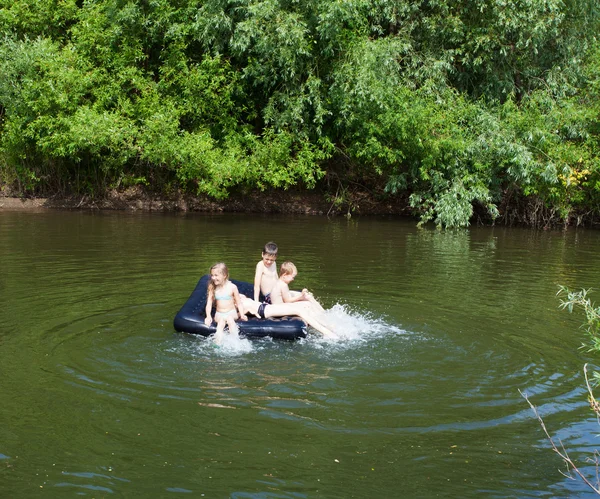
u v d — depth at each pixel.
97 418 4.89
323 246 13.88
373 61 17.83
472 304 8.72
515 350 6.75
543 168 18.12
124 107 19.36
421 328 7.46
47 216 17.92
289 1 18.17
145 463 4.25
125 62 19.91
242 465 4.25
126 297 8.48
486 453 4.52
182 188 21.59
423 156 18.80
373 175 22.03
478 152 18.36
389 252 13.34
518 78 20.38
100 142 18.62
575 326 7.72
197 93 19.70
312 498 3.89
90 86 19.75
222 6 18.39
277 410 5.11
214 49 19.41
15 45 19.53
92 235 14.40
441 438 4.72
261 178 20.03
